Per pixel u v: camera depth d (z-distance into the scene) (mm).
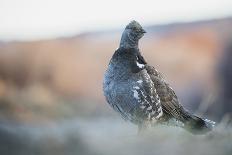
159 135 10461
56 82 26016
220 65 25016
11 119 18797
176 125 12266
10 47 26734
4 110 20625
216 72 25016
